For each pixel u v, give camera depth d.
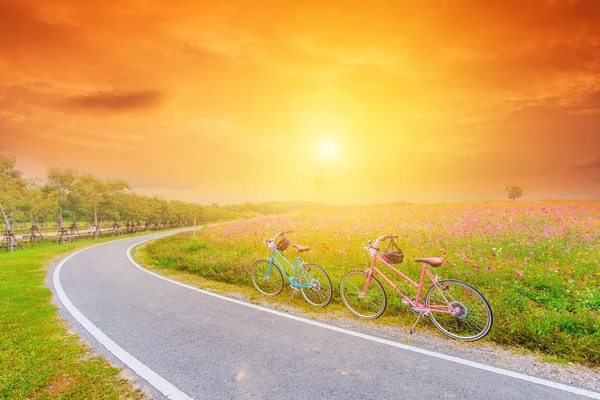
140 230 44.69
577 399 3.14
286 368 3.78
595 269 7.39
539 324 4.65
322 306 6.19
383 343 4.47
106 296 7.13
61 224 33.09
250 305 6.38
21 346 4.37
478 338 4.48
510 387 3.35
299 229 16.81
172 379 3.54
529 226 12.67
